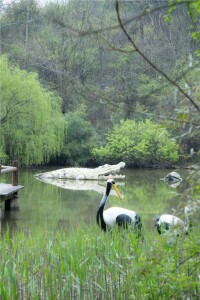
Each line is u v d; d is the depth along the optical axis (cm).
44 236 736
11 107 2342
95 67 2578
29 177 2048
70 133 2617
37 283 537
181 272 391
